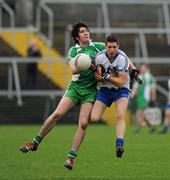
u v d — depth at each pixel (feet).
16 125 216.95
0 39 252.83
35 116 221.87
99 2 277.03
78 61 90.33
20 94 224.74
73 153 92.32
